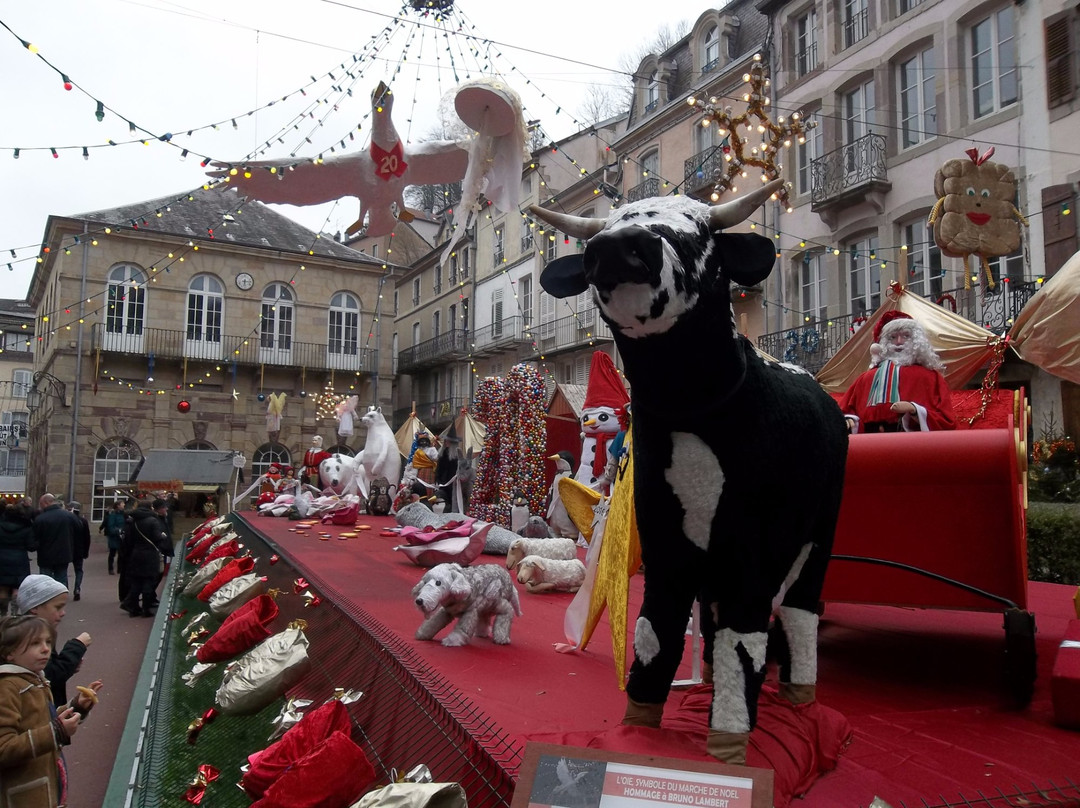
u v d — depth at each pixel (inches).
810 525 93.3
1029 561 316.8
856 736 104.2
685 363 82.8
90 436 1107.9
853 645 156.5
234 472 914.7
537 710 111.0
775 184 83.3
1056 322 204.1
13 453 2009.1
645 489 91.0
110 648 387.2
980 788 86.8
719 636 86.4
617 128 1011.9
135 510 488.4
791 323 723.4
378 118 232.1
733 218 85.4
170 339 1157.7
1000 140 566.3
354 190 245.4
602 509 152.4
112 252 1126.4
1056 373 209.9
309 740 110.4
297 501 493.4
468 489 479.5
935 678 133.3
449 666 136.5
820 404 97.6
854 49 678.5
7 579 389.1
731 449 85.4
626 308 79.0
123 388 1133.1
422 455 542.6
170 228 1163.9
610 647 154.1
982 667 140.2
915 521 132.0
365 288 1298.0
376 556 295.6
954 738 103.3
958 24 598.5
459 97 225.9
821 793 85.3
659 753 83.4
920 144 623.5
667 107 852.0
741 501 86.0
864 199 647.8
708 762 71.4
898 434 135.0
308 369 1243.2
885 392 178.9
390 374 1309.1
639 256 75.7
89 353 1109.7
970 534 128.7
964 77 594.6
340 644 166.4
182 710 196.5
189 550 510.0
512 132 233.3
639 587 222.1
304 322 1255.5
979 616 187.3
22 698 131.4
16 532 394.9
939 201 299.3
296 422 1244.5
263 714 160.9
